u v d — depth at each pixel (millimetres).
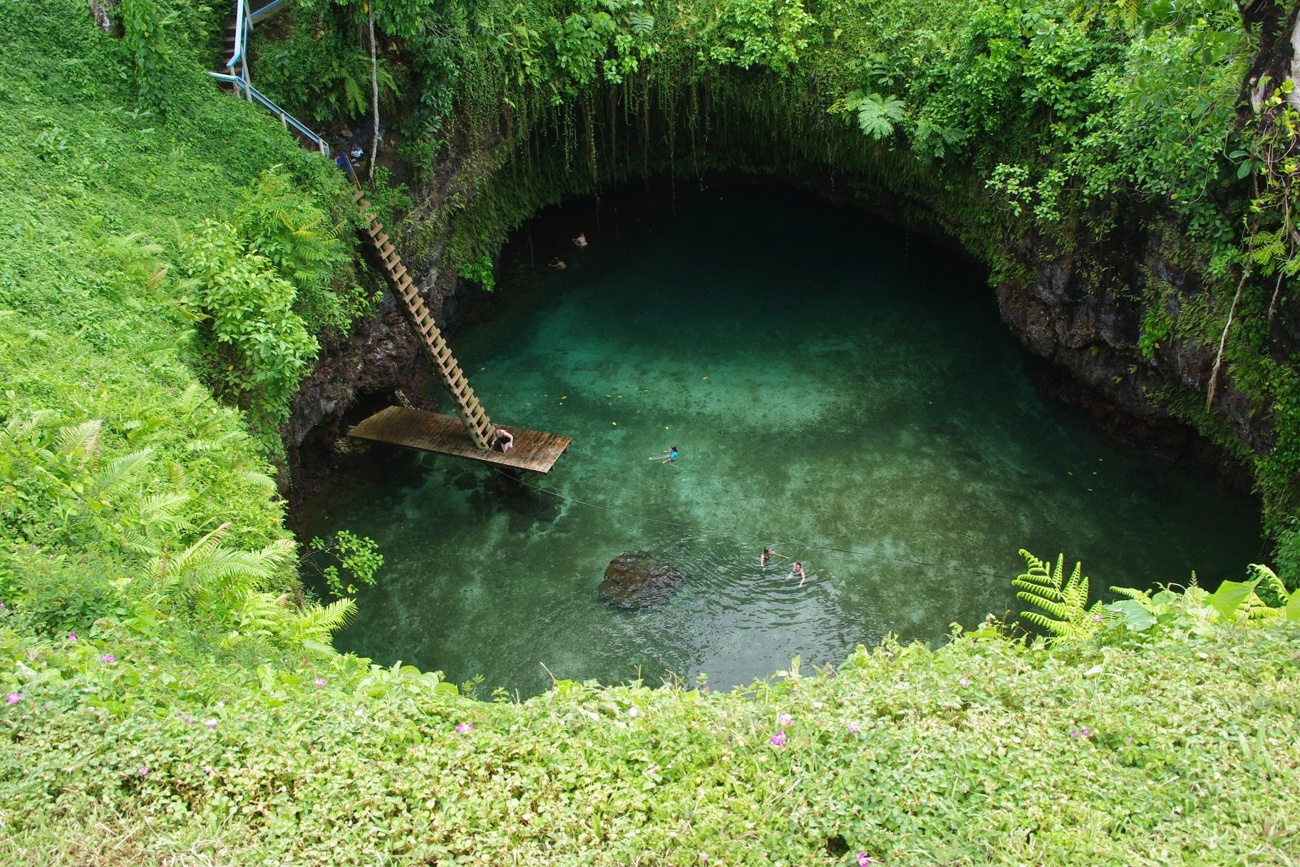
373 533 17203
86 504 9297
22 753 6352
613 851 6160
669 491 18203
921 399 20344
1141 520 17422
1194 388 16984
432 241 20312
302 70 17609
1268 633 7855
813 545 17109
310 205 15422
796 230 25281
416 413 19031
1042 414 19875
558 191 24734
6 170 13516
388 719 7176
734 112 24062
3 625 7648
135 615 8305
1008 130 19406
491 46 20031
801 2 21828
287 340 13891
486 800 6484
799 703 7371
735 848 6090
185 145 15719
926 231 24172
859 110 21203
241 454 12414
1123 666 7668
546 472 17531
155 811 6203
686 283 23797
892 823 6184
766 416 19953
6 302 11766
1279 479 15383
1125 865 5688
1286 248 14180
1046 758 6637
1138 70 15250
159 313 13188
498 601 16094
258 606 9547
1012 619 15758
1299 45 13203
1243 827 5934
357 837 6160
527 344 22016
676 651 15219
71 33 15430
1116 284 17844
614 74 21656
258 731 6891
